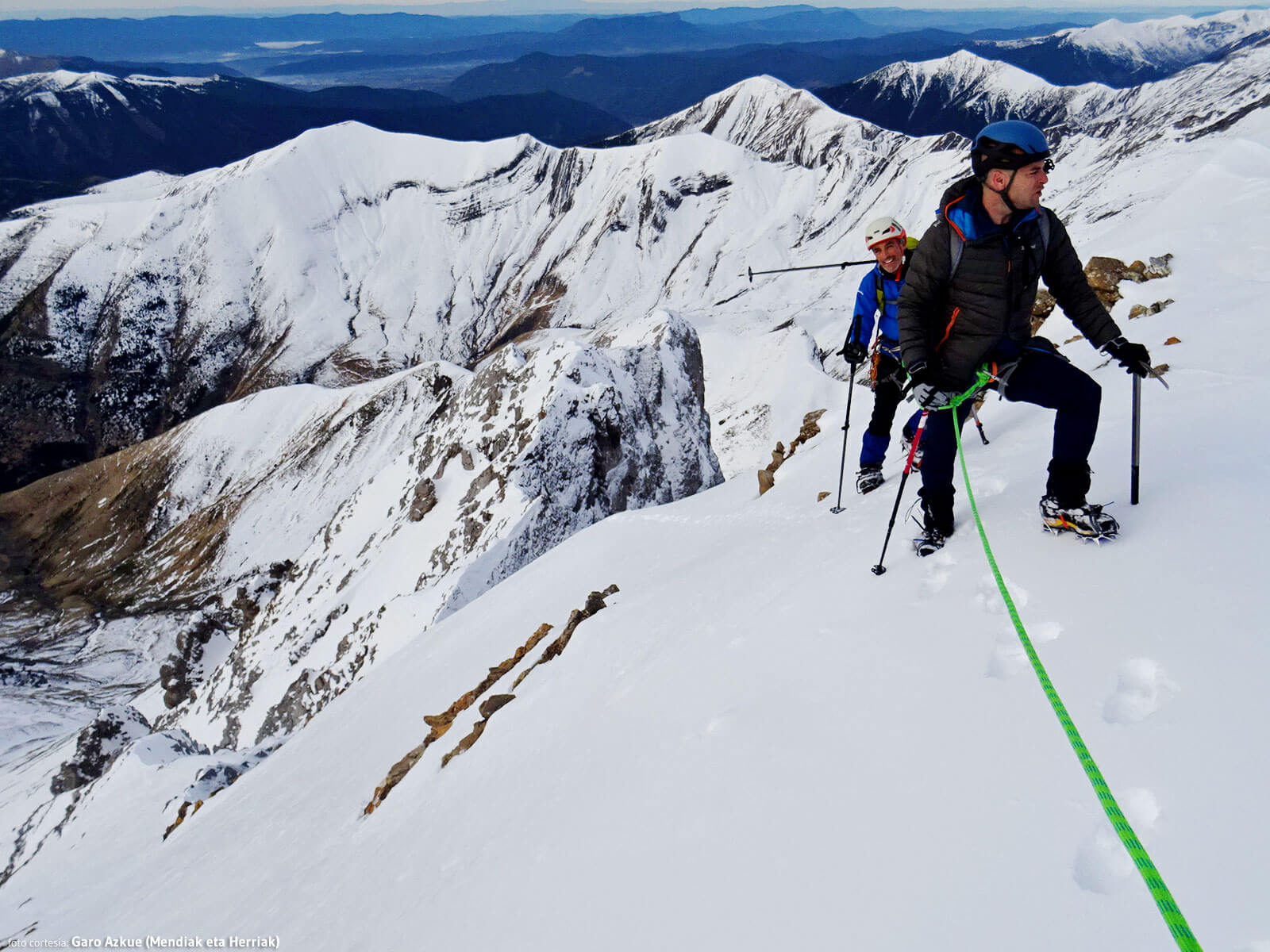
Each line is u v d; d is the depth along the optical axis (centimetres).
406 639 4856
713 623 636
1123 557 408
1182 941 206
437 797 788
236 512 17325
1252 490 420
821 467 1104
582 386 6191
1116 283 1223
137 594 16500
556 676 857
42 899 2342
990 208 431
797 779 363
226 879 1107
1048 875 261
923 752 341
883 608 475
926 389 462
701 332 17050
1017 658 374
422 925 488
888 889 282
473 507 5700
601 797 462
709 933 302
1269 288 959
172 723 6112
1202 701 300
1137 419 446
